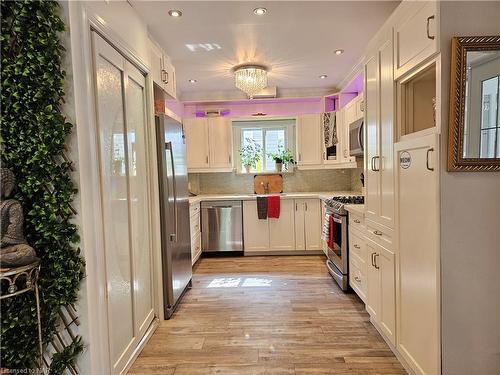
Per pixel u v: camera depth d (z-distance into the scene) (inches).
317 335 90.2
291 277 141.1
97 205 63.9
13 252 52.7
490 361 59.6
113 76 74.1
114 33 73.0
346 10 93.7
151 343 88.4
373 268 91.3
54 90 57.4
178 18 95.7
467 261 58.6
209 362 78.8
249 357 80.4
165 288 103.4
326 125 179.6
